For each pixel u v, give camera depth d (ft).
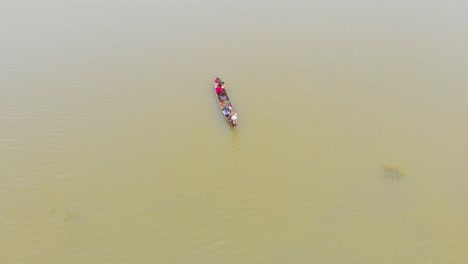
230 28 134.51
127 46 125.29
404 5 148.87
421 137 94.89
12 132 95.55
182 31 132.77
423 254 73.15
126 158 90.43
